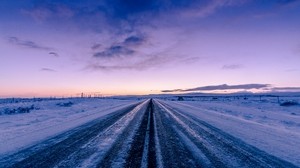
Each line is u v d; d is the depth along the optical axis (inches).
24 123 522.3
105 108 1051.3
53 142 301.3
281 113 808.9
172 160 213.2
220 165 201.8
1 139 328.2
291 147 276.8
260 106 1222.9
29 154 240.2
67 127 442.9
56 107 1111.0
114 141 300.5
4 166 201.2
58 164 203.3
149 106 1151.6
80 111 877.8
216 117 630.5
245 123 509.7
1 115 716.7
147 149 255.8
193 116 649.6
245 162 212.1
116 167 191.9
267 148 269.7
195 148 263.9
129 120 543.8
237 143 295.6
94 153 239.5
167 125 455.5
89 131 387.2
